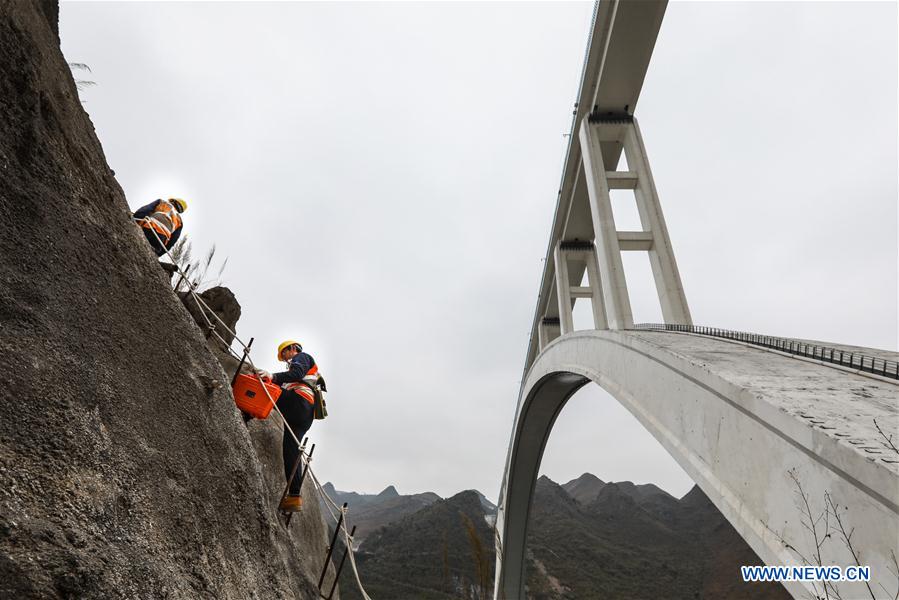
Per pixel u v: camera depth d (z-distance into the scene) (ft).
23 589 4.58
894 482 11.83
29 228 7.22
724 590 293.23
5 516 4.97
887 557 12.12
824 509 14.80
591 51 62.18
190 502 8.37
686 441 27.14
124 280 9.32
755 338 32.42
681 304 48.93
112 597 5.43
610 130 64.18
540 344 116.37
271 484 19.40
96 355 7.63
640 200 57.72
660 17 55.06
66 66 9.58
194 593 7.21
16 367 6.10
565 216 85.56
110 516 6.30
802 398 18.28
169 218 15.75
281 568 11.45
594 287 84.79
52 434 6.13
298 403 16.10
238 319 31.01
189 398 9.93
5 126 7.18
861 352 25.59
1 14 7.32
